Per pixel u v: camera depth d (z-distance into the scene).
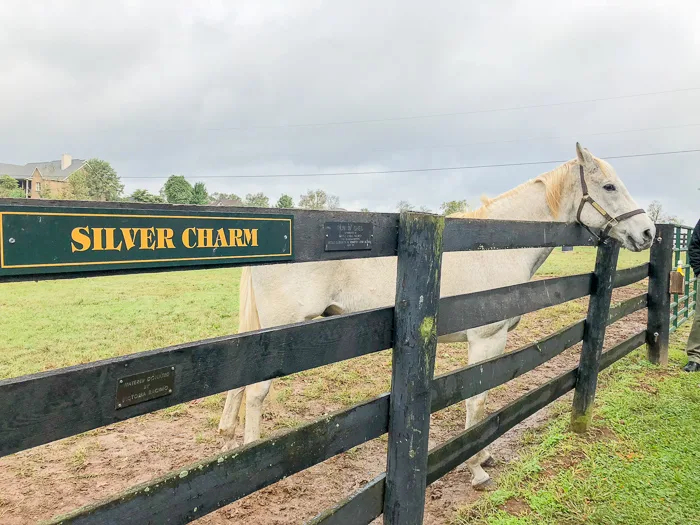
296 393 4.42
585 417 3.22
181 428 3.68
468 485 2.84
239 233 1.19
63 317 7.89
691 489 2.56
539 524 2.26
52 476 2.93
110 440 3.46
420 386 1.63
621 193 2.95
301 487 2.84
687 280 7.16
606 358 3.58
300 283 2.75
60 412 0.91
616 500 2.46
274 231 1.27
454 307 1.91
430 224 1.58
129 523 1.02
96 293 10.98
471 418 2.94
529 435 3.36
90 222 0.93
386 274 2.90
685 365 4.73
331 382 4.75
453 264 2.97
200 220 1.11
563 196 3.14
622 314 3.96
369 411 1.60
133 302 9.59
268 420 3.79
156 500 1.06
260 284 2.78
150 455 3.22
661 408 3.65
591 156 2.99
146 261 1.02
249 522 2.48
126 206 0.98
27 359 5.41
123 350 5.81
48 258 0.88
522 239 2.29
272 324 2.78
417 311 1.59
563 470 2.77
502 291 2.21
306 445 1.40
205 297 10.39
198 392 1.14
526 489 2.59
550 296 2.62
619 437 3.18
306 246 1.36
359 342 1.55
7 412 0.84
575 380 3.21
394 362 1.64
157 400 1.06
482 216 3.33
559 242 2.62
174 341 6.32
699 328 4.58
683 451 2.99
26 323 7.36
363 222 1.52
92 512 0.95
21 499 2.66
